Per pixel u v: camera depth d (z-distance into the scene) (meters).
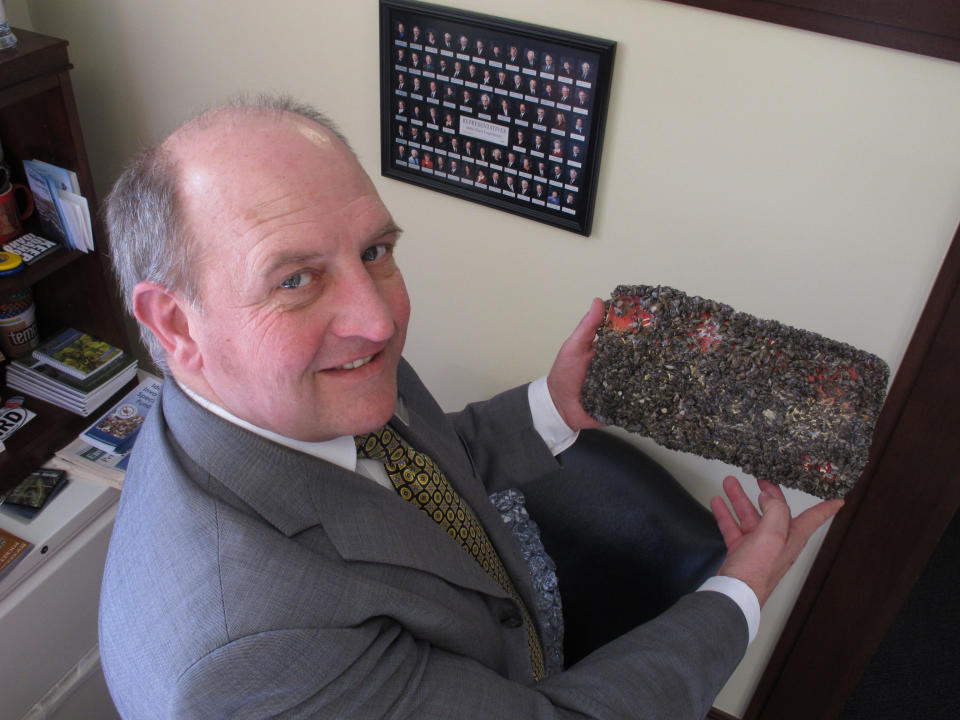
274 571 0.69
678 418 0.89
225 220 0.64
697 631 0.87
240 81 1.58
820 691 1.65
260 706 0.66
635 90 1.22
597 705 0.77
